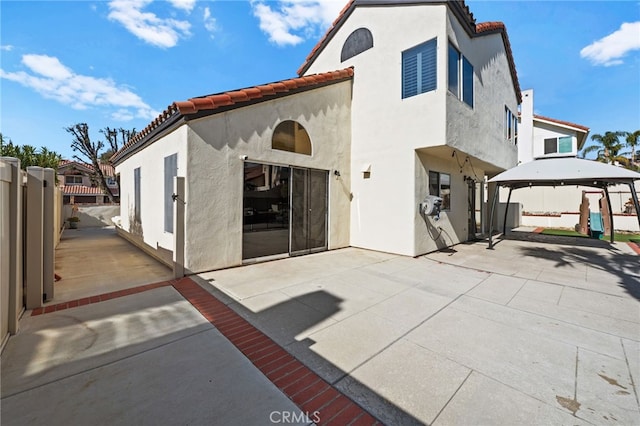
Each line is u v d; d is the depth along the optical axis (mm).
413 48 8125
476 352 3131
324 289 5258
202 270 6160
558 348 3229
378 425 2096
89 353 3021
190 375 2668
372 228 9234
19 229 3514
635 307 4492
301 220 8352
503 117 12562
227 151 6512
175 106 5723
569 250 9633
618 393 2459
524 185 11766
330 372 2742
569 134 20750
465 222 11641
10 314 3344
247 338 3406
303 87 8172
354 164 9797
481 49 10008
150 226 8219
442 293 5133
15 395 2338
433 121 7656
